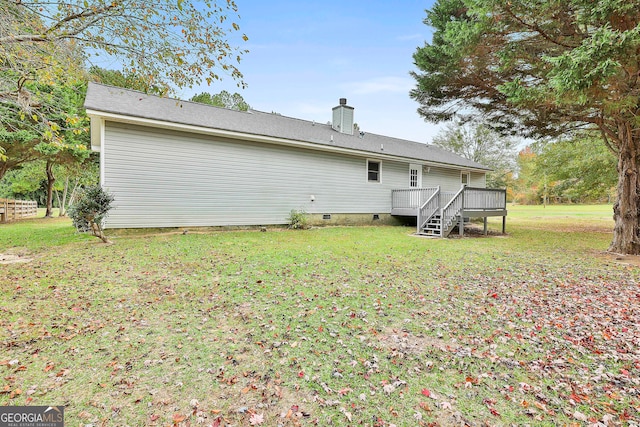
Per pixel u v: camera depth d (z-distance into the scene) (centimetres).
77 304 390
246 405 216
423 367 268
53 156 1525
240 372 254
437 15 931
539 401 225
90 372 250
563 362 277
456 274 567
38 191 2819
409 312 387
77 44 516
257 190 1092
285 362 270
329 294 445
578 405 220
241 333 323
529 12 641
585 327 349
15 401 214
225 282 488
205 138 982
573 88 528
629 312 393
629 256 751
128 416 203
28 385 231
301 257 669
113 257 630
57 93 1038
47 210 1853
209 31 557
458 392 235
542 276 560
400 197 1448
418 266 621
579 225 1628
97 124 925
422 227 1130
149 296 423
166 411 209
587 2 544
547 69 696
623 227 797
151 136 895
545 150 1720
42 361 263
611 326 352
